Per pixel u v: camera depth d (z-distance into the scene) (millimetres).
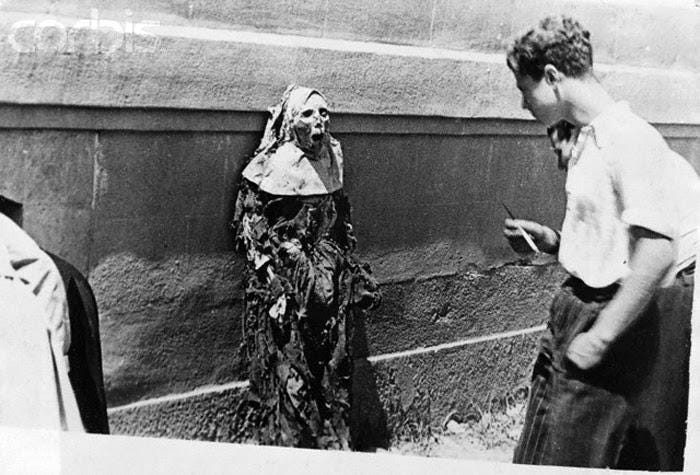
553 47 4297
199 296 3898
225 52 3756
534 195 4770
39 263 3451
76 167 3553
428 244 4508
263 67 3857
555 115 4402
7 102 3369
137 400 3795
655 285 4184
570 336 4332
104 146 3600
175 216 3799
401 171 4367
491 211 4664
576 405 4324
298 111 3812
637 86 4711
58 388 3520
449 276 4598
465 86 4402
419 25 4297
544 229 4613
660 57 4793
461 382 4684
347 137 4180
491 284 4723
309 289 3855
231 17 3826
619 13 4656
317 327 3943
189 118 3748
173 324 3850
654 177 4164
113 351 3715
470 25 4422
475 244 4648
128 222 3693
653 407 4355
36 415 3469
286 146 3885
